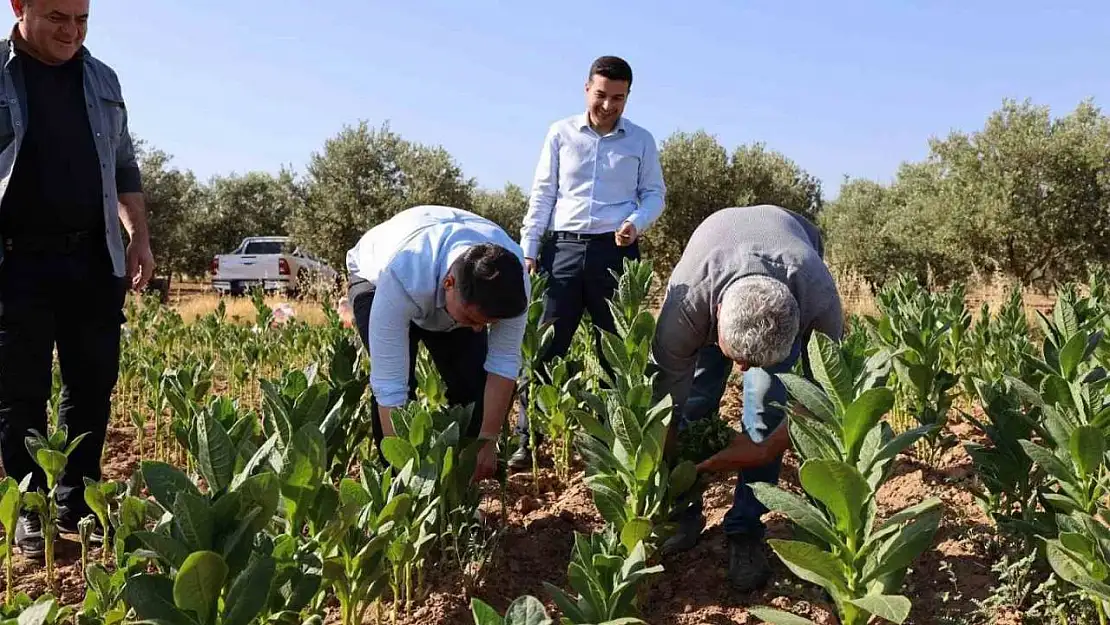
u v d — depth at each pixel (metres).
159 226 31.22
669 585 3.40
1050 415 2.67
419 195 29.22
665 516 3.15
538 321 4.86
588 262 4.88
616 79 4.66
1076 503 2.59
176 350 8.70
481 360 3.68
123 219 4.18
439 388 3.76
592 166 4.81
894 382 5.12
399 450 2.93
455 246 3.11
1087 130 21.06
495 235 3.30
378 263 3.33
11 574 3.38
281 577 2.11
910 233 24.19
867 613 2.40
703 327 3.11
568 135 4.87
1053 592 2.89
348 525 2.35
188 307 14.93
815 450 2.47
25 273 3.57
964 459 4.55
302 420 2.79
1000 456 3.13
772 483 3.23
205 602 1.81
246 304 15.68
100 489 3.19
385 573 2.64
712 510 4.09
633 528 2.79
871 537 2.31
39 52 3.52
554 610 3.19
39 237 3.58
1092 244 20.62
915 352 4.42
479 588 3.27
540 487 4.54
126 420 5.91
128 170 4.12
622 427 2.90
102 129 3.71
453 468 3.15
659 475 3.00
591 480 3.02
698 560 3.56
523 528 3.91
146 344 7.87
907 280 6.72
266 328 8.41
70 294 3.72
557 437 4.79
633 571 2.36
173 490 2.01
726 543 3.66
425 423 2.94
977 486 4.03
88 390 3.88
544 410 4.43
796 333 2.75
